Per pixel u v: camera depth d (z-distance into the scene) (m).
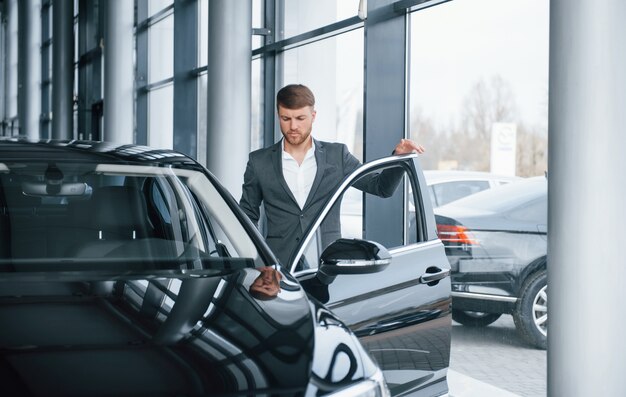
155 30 12.53
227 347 1.75
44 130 21.64
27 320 1.84
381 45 5.71
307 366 1.71
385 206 5.68
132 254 2.46
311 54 7.30
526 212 4.41
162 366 1.63
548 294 3.34
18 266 2.33
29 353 1.65
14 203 2.54
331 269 2.52
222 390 1.56
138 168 2.79
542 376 4.29
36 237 2.46
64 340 1.72
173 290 2.11
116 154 2.88
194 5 10.87
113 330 1.80
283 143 3.38
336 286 2.73
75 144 2.96
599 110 3.16
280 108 3.30
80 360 1.63
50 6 20.61
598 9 3.15
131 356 1.66
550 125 3.32
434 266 3.09
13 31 25.86
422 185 3.16
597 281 3.17
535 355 4.33
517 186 4.55
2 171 2.65
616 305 3.15
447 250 4.93
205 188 2.82
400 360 2.92
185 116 10.96
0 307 1.93
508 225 4.49
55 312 1.90
